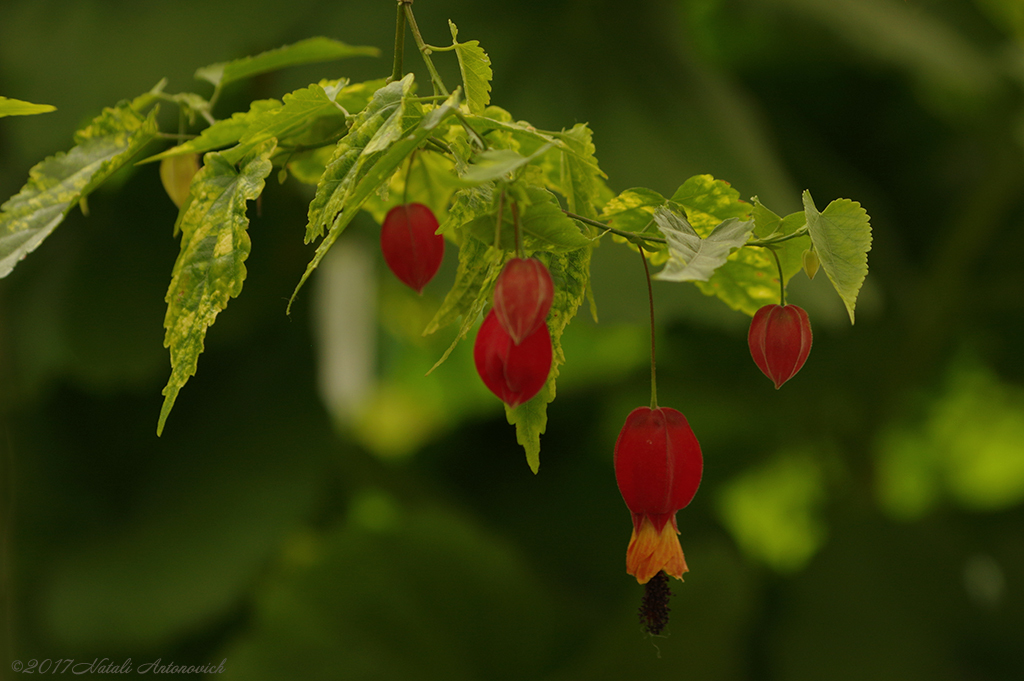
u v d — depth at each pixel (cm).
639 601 260
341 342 376
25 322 238
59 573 241
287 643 254
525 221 106
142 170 248
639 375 298
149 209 248
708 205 109
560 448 323
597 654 256
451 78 213
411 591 262
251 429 261
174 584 236
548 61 224
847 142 327
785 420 305
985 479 380
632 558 107
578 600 294
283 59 116
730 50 310
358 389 396
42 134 219
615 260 196
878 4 282
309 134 111
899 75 304
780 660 274
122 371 236
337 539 261
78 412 264
